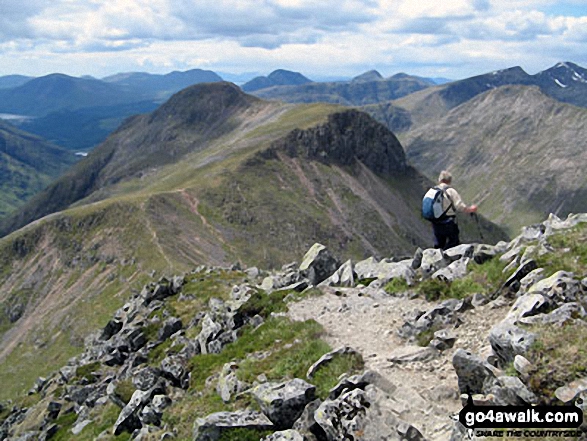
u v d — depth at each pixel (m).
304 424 12.41
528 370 9.86
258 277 43.69
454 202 17.47
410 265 22.55
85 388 36.16
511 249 18.95
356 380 12.52
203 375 20.75
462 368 11.45
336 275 26.47
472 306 16.11
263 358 18.16
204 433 13.07
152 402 20.55
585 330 10.66
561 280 13.54
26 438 36.56
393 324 17.38
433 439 10.21
